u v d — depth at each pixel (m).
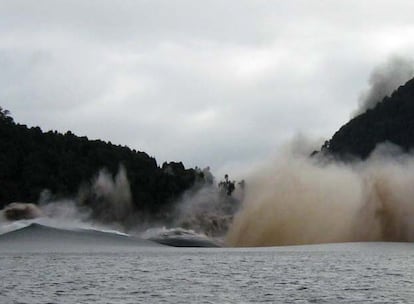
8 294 56.19
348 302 50.00
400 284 62.72
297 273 77.31
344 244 174.62
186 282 66.62
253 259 110.25
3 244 174.75
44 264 98.19
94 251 151.50
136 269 86.81
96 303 50.00
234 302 50.31
